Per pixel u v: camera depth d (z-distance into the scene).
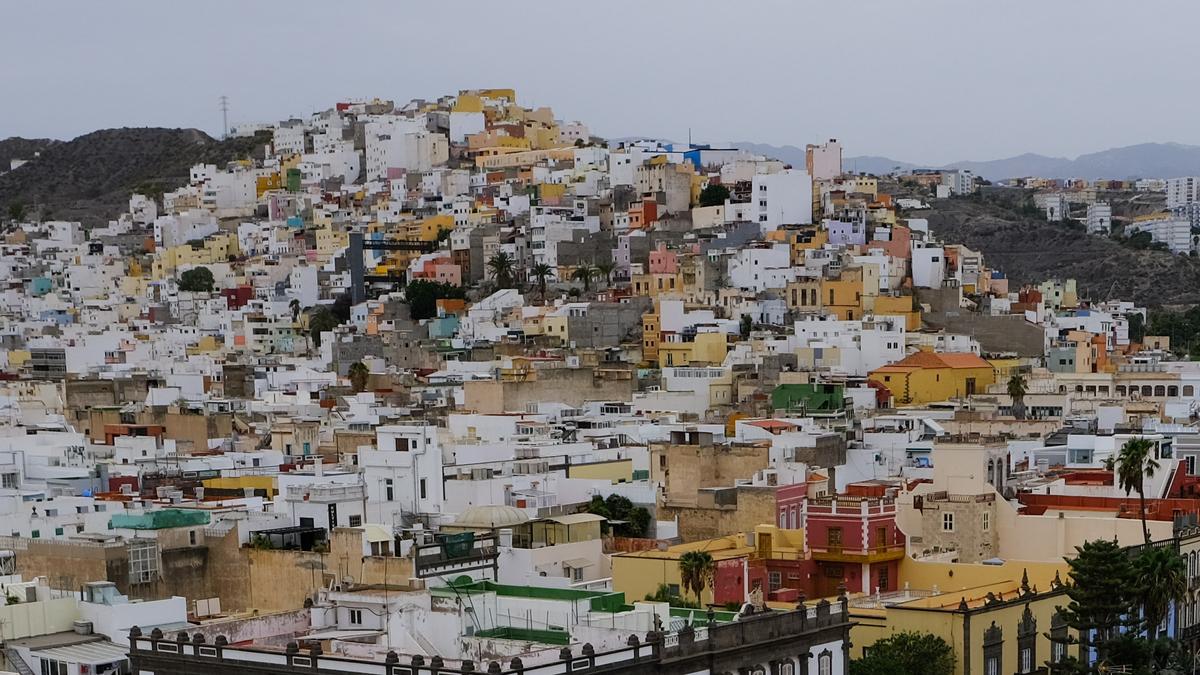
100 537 156.88
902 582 165.00
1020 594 155.12
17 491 199.25
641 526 193.12
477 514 175.75
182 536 159.25
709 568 158.25
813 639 132.00
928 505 175.50
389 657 114.38
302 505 177.75
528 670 111.31
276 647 123.12
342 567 153.25
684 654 121.81
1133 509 183.38
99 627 134.50
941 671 145.12
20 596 136.00
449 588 140.62
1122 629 158.25
